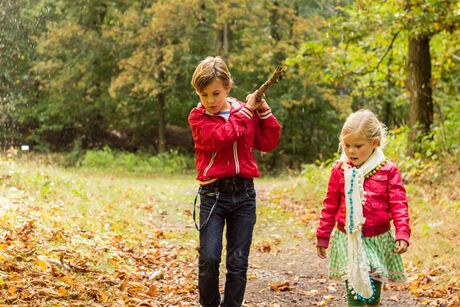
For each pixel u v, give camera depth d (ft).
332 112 85.46
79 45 86.22
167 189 44.70
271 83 11.89
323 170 40.32
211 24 80.48
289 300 16.34
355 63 44.16
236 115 11.85
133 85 85.25
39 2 89.92
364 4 38.99
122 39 83.76
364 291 11.28
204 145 12.09
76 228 21.44
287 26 81.97
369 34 40.73
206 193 12.35
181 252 22.16
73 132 98.48
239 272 12.29
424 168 32.73
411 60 37.17
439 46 43.96
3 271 14.07
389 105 75.97
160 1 79.15
